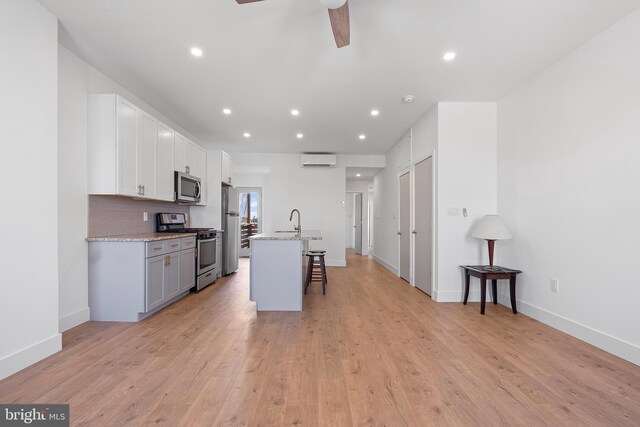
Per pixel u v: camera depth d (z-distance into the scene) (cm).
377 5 203
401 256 535
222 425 147
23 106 197
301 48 257
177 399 167
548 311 290
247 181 880
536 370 203
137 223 370
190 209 510
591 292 245
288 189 666
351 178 854
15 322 192
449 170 374
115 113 285
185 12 213
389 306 356
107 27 231
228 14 215
